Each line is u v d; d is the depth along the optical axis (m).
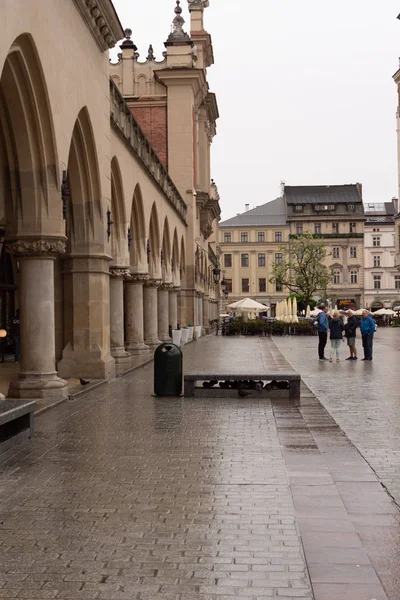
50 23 13.60
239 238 113.88
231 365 23.19
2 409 9.01
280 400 14.31
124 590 4.65
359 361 25.50
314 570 4.96
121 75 47.19
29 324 14.10
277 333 53.00
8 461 8.52
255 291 113.50
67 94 14.88
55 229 14.04
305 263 74.81
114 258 22.39
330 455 8.87
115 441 9.78
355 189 112.81
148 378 19.03
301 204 112.12
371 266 114.06
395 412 12.55
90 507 6.58
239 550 5.40
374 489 7.21
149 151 28.02
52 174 14.02
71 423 11.34
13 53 12.34
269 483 7.44
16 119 13.38
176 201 38.72
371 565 5.07
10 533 5.83
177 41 46.22
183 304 45.28
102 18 16.98
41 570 5.00
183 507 6.57
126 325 26.92
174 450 9.15
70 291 18.20
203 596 4.55
